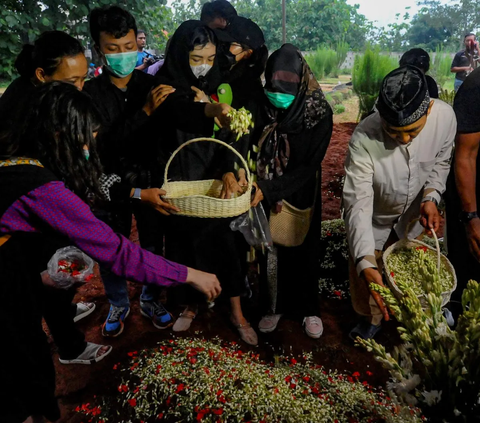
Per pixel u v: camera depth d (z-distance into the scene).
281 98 2.23
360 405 1.98
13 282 1.37
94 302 3.05
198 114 2.20
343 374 2.37
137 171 2.44
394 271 1.94
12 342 1.38
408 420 1.29
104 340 2.70
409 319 1.33
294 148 2.38
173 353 2.46
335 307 2.97
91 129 1.41
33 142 1.37
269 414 1.95
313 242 2.56
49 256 1.86
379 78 8.12
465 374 1.24
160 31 13.77
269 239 2.43
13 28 11.05
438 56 12.44
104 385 2.34
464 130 2.12
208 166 2.49
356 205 2.10
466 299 1.31
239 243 2.55
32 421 1.54
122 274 1.49
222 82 2.50
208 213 2.16
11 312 1.38
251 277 3.36
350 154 2.16
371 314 2.52
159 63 4.48
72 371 2.44
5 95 2.10
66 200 1.35
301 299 2.68
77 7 11.24
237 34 2.54
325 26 24.36
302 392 2.04
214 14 3.03
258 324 2.77
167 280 1.52
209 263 2.52
